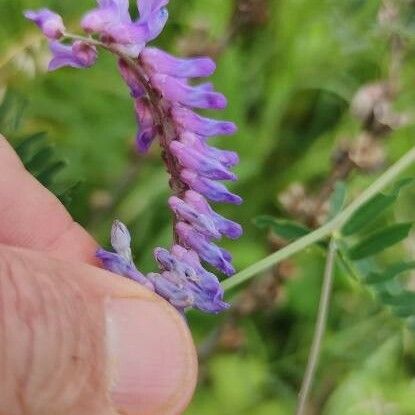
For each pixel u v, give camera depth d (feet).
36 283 0.39
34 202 0.50
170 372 0.41
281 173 0.83
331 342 0.78
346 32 0.69
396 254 0.77
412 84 0.77
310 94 0.86
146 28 0.38
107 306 0.40
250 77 0.86
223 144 0.84
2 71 0.54
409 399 0.76
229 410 0.76
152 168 0.78
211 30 0.78
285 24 0.84
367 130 0.63
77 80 0.78
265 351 0.79
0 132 0.54
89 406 0.40
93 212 0.73
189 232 0.40
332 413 0.76
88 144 0.79
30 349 0.38
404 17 0.60
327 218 0.56
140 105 0.39
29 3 0.73
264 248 0.79
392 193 0.50
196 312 0.78
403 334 0.76
